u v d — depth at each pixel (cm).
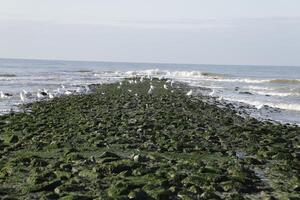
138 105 3681
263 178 1469
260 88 6588
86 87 5756
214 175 1411
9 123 2638
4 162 1606
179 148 1909
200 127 2597
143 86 6038
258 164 1680
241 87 6819
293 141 2298
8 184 1324
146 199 1182
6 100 4231
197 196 1227
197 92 5400
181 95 4762
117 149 1880
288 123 3048
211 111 3425
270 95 5441
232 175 1437
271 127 2745
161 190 1227
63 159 1650
